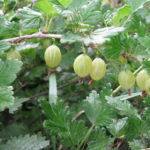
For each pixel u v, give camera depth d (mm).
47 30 305
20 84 423
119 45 291
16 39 297
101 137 291
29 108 465
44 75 471
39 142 315
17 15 309
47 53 290
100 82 413
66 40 262
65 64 427
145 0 290
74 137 290
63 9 278
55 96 324
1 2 418
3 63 264
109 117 292
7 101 247
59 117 285
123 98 321
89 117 301
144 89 293
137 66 353
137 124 282
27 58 389
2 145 310
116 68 302
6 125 409
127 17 306
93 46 291
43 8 284
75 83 446
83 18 286
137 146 278
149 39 276
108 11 321
